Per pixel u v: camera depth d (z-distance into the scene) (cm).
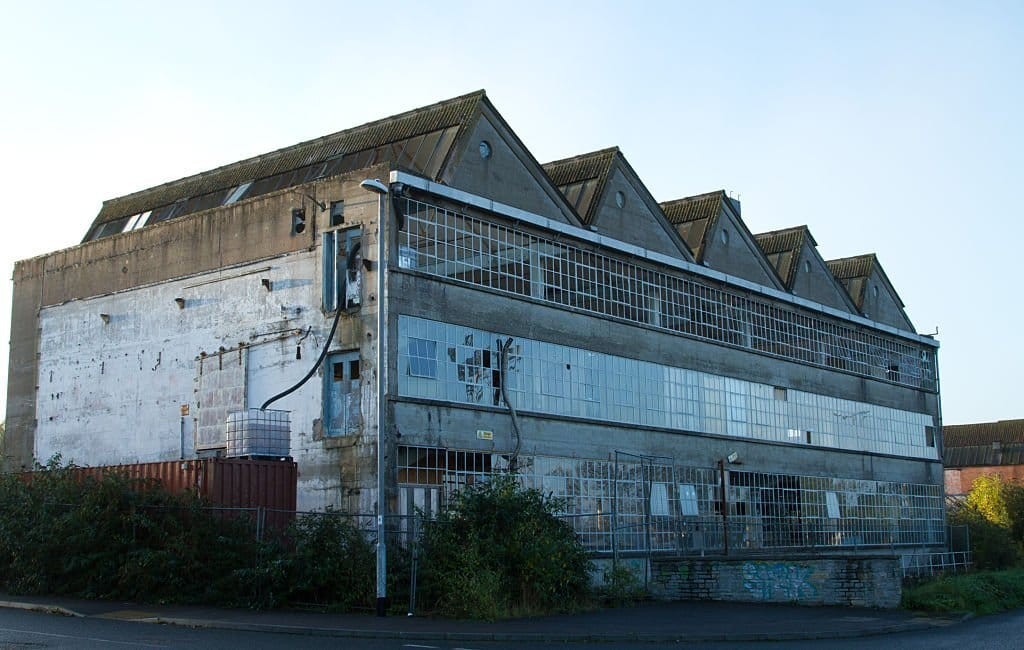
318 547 2386
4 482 2750
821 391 4638
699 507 3753
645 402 3606
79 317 3544
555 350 3266
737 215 4278
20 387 3662
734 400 4059
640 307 3672
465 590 2266
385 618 2195
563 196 3400
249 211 3144
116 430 3347
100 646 1652
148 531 2517
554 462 3181
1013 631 2303
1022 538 7031
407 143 3181
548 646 1888
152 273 3366
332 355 2866
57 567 2550
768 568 2878
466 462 2894
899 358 5378
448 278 2939
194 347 3195
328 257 2925
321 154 3406
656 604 2831
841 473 4656
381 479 2297
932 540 5322
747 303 4250
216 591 2381
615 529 3011
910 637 2150
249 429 2747
